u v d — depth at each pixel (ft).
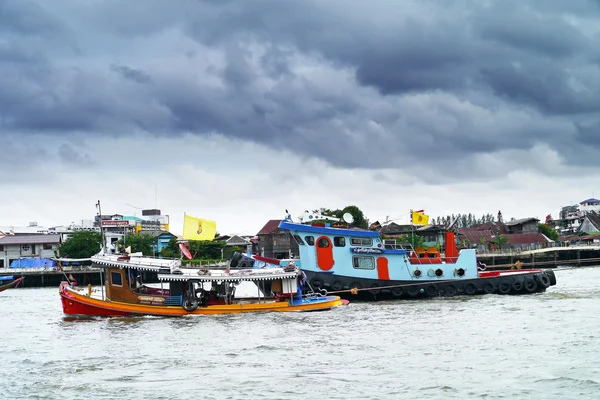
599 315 123.44
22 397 72.64
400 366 83.61
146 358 93.15
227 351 96.84
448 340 101.14
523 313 129.59
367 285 159.84
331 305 141.90
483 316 127.03
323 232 159.84
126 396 71.87
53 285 315.58
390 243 172.04
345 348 96.78
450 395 69.36
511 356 87.66
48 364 90.94
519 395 68.54
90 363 90.63
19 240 364.17
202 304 137.69
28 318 149.28
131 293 136.67
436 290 162.61
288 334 110.83
